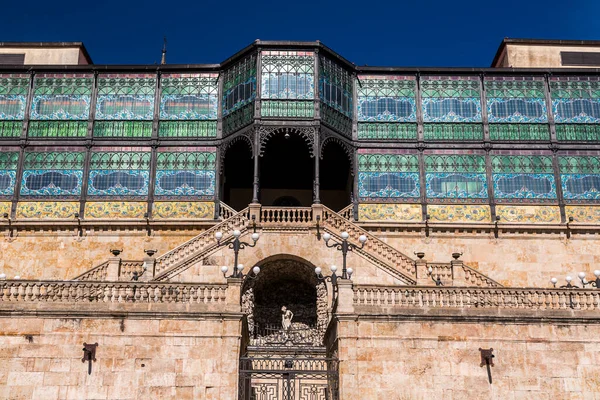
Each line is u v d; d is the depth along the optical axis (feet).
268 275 122.62
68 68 139.85
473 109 139.64
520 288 90.07
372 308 87.56
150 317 86.22
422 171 135.64
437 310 87.81
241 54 137.69
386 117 139.03
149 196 133.39
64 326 85.66
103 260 130.31
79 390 83.25
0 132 136.67
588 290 90.02
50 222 131.23
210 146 136.87
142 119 138.31
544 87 140.77
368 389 84.33
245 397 87.20
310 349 108.88
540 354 86.43
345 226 119.03
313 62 136.05
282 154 144.56
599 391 85.30
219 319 86.53
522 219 132.87
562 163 136.36
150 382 83.82
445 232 132.36
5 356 84.33
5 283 87.97
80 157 135.54
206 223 131.54
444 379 85.05
